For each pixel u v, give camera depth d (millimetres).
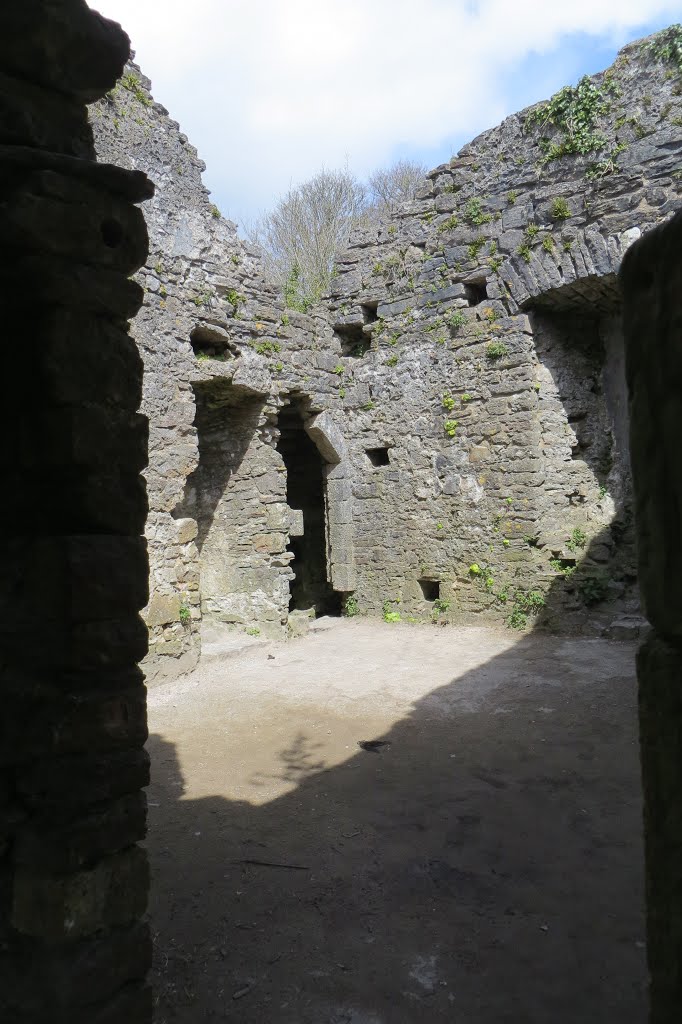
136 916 2217
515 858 3863
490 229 9500
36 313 2160
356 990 2879
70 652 2119
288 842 4105
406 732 5922
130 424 2295
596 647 8172
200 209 8797
